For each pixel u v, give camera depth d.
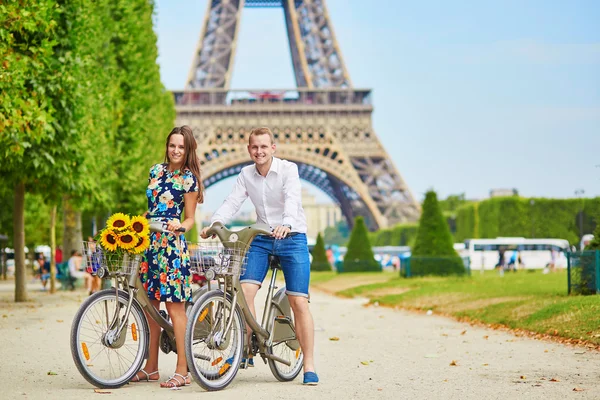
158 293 10.33
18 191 32.38
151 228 10.27
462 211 102.50
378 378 11.25
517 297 25.95
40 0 23.11
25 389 9.98
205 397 9.39
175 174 10.62
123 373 10.77
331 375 11.59
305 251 10.62
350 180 100.81
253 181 10.75
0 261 87.62
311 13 109.69
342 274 65.44
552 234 92.25
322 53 108.19
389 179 101.62
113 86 41.84
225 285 10.23
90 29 33.47
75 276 45.06
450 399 9.38
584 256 23.61
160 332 10.79
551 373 11.67
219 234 10.25
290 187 10.59
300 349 11.31
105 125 38.62
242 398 9.38
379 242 102.00
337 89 104.62
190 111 102.19
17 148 23.23
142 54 47.00
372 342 16.97
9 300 34.19
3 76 20.50
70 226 46.66
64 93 28.84
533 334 18.17
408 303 30.81
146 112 47.84
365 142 102.06
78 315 9.85
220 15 110.06
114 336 10.06
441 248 49.09
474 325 21.89
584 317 17.95
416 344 16.50
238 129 102.38
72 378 11.03
